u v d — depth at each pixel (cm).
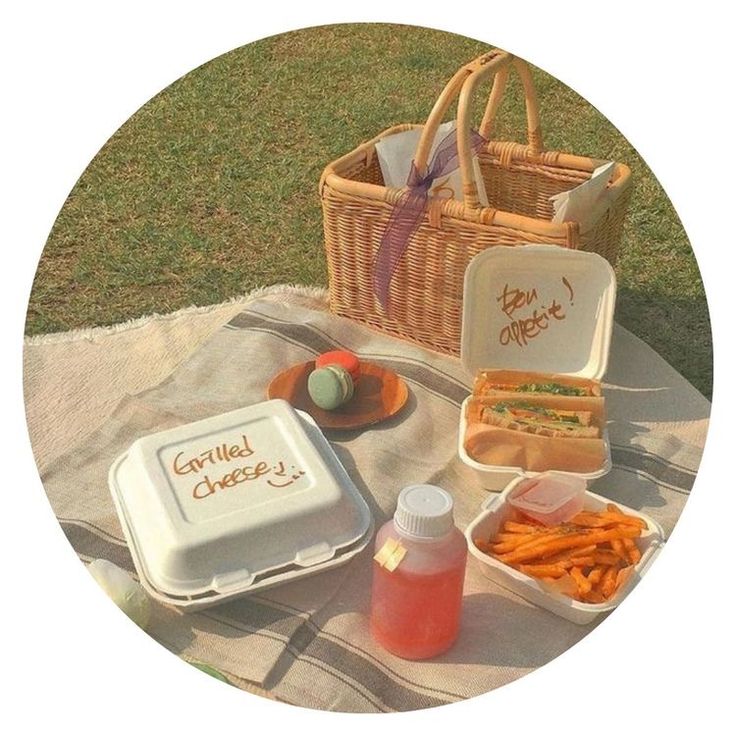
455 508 98
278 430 96
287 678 83
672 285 140
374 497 98
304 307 128
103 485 101
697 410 111
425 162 111
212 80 191
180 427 96
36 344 123
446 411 110
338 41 203
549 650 85
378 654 84
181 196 162
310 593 89
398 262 116
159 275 145
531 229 107
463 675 83
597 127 177
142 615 85
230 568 86
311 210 158
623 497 100
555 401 102
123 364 120
